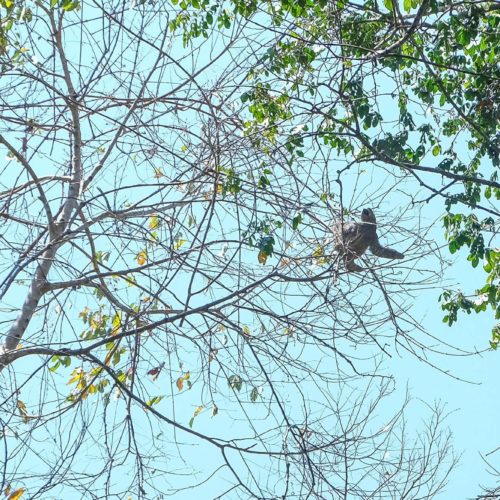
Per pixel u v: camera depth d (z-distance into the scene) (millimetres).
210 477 10320
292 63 12953
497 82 14594
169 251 10734
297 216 11195
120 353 12336
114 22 11688
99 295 12477
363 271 11297
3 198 11797
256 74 12859
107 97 11977
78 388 11938
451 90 14758
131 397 10352
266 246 10875
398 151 13555
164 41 11570
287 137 12078
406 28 13250
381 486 10711
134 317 11062
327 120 13094
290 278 10688
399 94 14125
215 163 11305
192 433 10344
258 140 11758
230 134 11648
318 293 10930
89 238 10906
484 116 14531
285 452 10406
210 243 11055
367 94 13305
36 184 11125
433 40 14352
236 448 10305
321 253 11383
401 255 12047
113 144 11836
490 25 14227
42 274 11312
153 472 10336
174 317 10523
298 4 12891
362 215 11625
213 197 10695
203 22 13336
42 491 9617
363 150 13719
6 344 11000
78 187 12055
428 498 10789
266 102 12656
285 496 10117
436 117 14922
